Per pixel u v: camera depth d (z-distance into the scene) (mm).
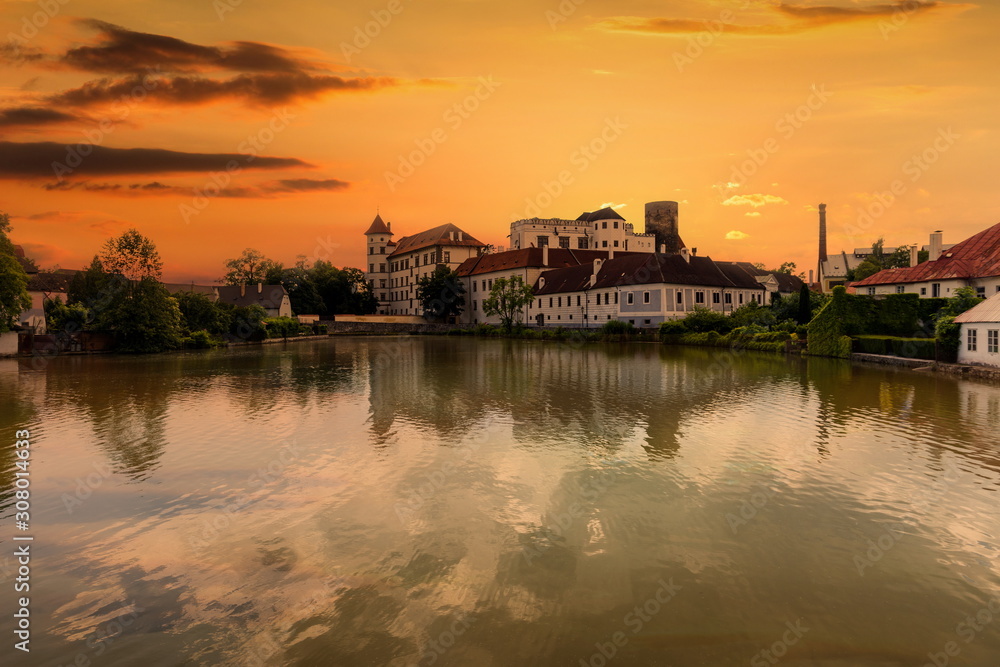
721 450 16031
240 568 9500
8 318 47906
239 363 42781
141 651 7352
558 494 12766
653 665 7043
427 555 9914
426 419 20531
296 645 7477
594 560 9711
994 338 29047
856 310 41969
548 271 98875
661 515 11547
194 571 9398
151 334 55000
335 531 10914
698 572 9297
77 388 28953
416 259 137125
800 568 9391
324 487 13344
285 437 18016
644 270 73875
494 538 10578
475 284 115562
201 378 33062
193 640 7582
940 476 13586
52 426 19719
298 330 86812
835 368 34719
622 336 68250
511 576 9203
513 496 12664
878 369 33625
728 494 12648
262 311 80375
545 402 23672
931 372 31609
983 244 49875
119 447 16906
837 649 7324
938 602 8391
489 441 17312
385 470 14578
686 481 13516
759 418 19984
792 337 48125
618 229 119688
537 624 7891
